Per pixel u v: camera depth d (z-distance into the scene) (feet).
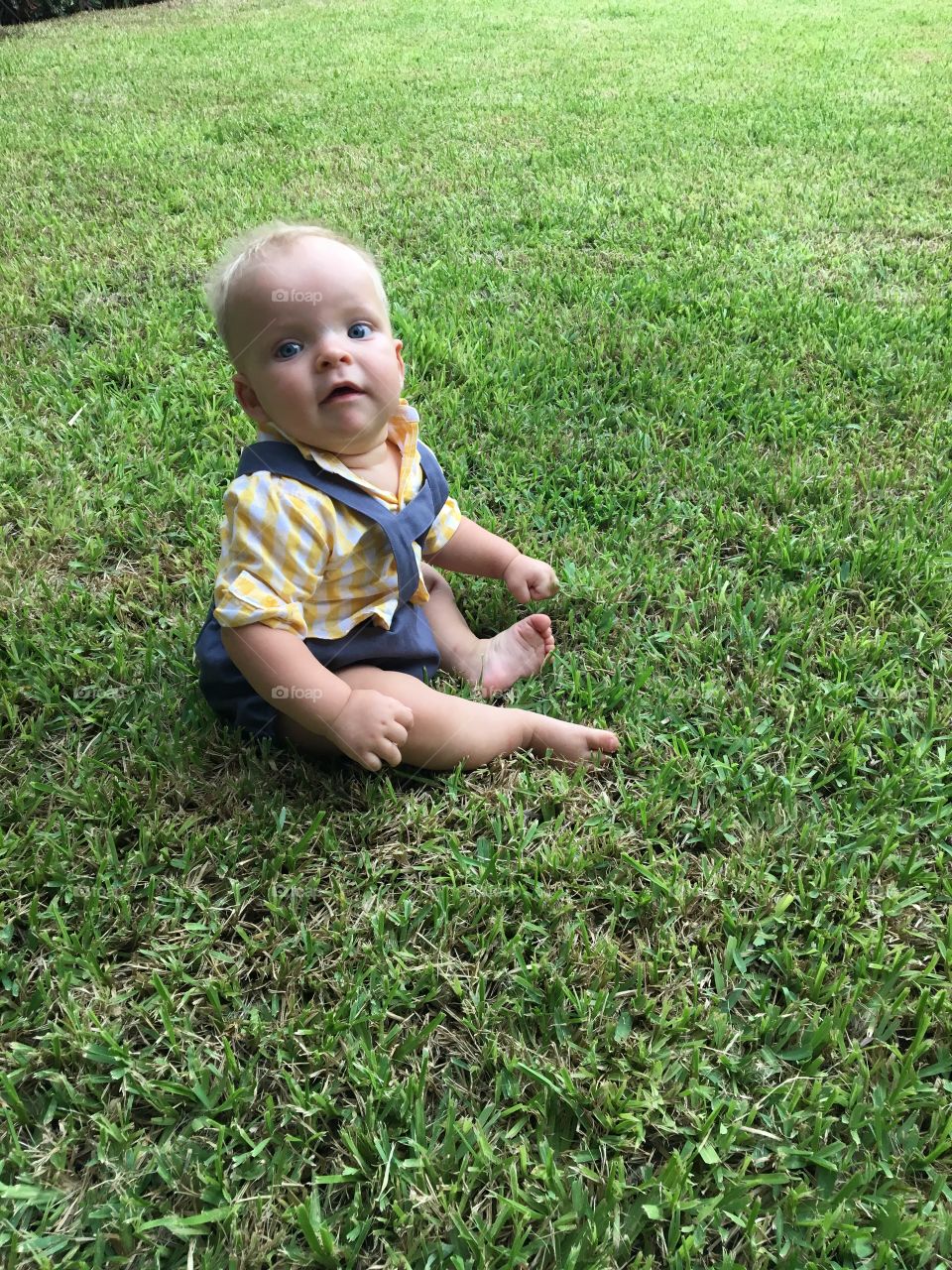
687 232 6.20
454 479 3.67
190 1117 1.85
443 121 8.79
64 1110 1.85
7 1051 1.94
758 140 8.20
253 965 2.10
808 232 6.24
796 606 3.08
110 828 2.38
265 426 2.46
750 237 6.14
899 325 4.95
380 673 2.49
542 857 2.29
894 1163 1.78
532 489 3.74
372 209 6.47
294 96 9.80
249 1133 1.82
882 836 2.39
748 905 2.23
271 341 2.32
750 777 2.56
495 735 2.52
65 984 2.02
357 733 2.25
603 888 2.25
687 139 8.20
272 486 2.33
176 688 2.76
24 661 2.83
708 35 13.03
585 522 3.49
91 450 3.89
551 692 2.82
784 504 3.62
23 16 15.72
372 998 2.03
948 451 3.96
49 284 5.34
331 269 2.33
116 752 2.58
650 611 3.15
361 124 8.70
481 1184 1.74
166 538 3.43
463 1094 1.88
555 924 2.18
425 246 5.94
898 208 6.62
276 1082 1.89
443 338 4.71
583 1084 1.89
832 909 2.23
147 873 2.28
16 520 3.48
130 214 6.46
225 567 2.33
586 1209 1.69
